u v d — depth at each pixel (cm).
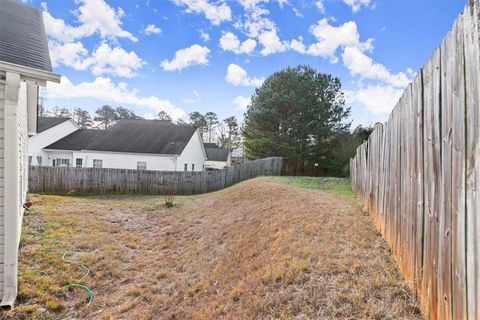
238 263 402
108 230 654
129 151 1664
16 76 324
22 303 342
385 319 206
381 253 308
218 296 328
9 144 335
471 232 133
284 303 259
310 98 1677
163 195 1275
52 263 452
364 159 565
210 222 693
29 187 1155
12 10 513
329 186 943
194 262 470
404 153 266
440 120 175
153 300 363
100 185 1252
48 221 673
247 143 1762
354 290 246
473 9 131
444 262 165
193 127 2025
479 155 126
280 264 327
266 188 895
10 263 337
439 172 176
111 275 436
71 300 365
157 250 552
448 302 159
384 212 352
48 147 1762
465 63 140
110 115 4244
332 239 367
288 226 461
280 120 1666
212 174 1401
